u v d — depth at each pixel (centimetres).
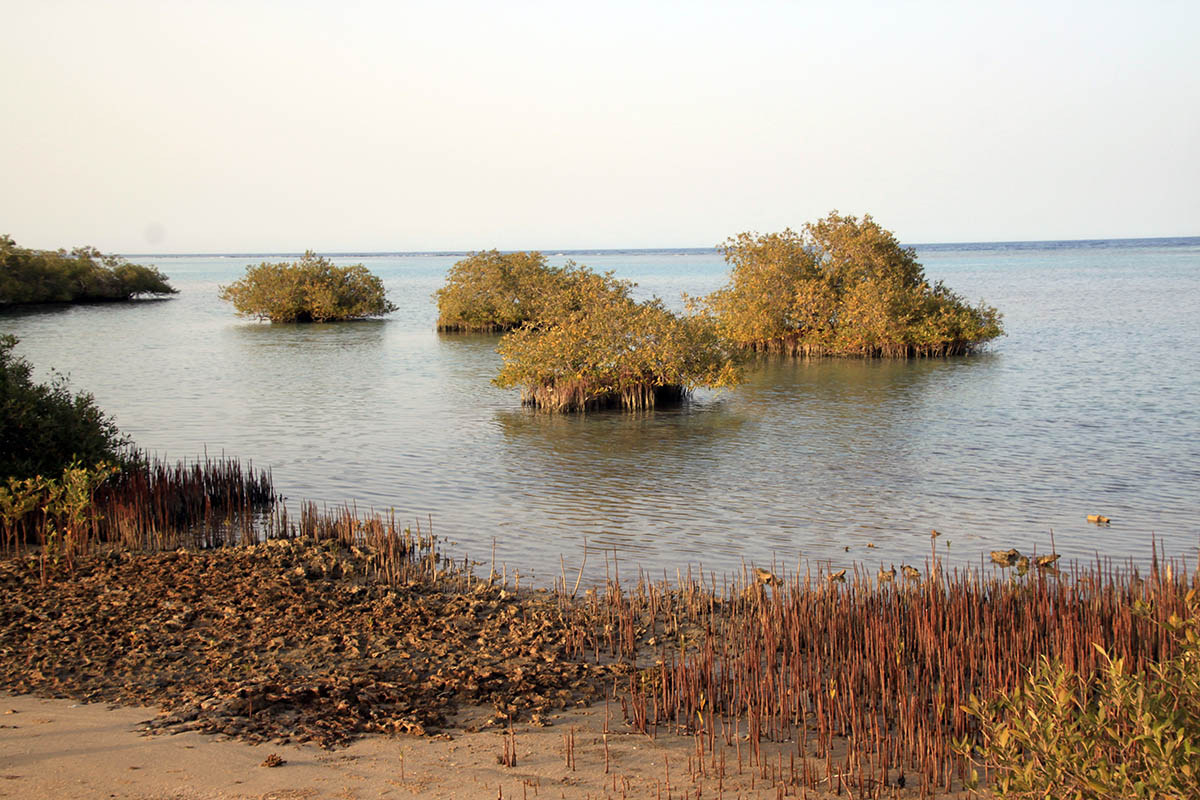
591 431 2470
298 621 1054
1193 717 559
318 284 6284
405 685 883
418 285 12588
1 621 1030
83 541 1370
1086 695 669
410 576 1261
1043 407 2689
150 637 991
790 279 4381
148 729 751
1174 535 1484
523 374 2858
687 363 2916
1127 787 509
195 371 3709
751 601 1116
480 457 2141
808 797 677
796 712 831
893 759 741
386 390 3212
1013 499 1720
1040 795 548
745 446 2248
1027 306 6456
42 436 1570
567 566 1345
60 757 689
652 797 664
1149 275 10850
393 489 1842
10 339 1712
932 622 940
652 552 1416
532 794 661
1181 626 711
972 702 670
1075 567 1309
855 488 1823
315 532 1426
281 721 779
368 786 662
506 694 870
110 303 8238
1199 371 3297
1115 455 2067
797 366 3850
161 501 1521
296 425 2552
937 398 2917
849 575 1300
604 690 895
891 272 4391
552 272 5731
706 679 880
